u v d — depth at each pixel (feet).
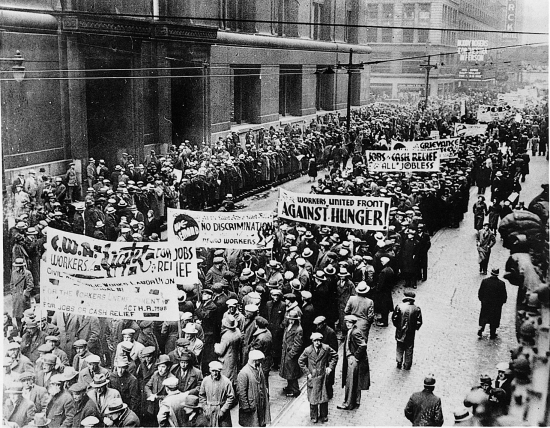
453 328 44.11
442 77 164.45
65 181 68.64
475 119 132.67
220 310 36.27
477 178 85.10
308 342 37.37
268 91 117.80
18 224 45.55
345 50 149.07
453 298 50.21
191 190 68.69
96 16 70.28
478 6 154.20
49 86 68.33
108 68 77.87
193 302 38.63
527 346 27.91
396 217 55.21
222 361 33.30
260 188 86.17
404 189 69.10
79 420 27.22
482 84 158.61
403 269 52.31
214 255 43.32
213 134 98.22
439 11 160.97
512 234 28.19
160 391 29.37
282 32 125.18
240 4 110.63
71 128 71.15
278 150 90.48
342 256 44.34
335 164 99.60
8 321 38.63
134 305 30.94
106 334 34.63
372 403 33.63
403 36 166.50
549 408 27.09
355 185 65.98
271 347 33.68
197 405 26.78
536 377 27.73
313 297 40.01
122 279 30.89
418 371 37.42
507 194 72.64
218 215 39.40
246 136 102.06
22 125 64.59
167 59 86.28
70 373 27.96
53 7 67.41
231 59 104.22
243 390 29.68
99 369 30.01
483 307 42.19
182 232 39.68
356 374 32.78
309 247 48.29
